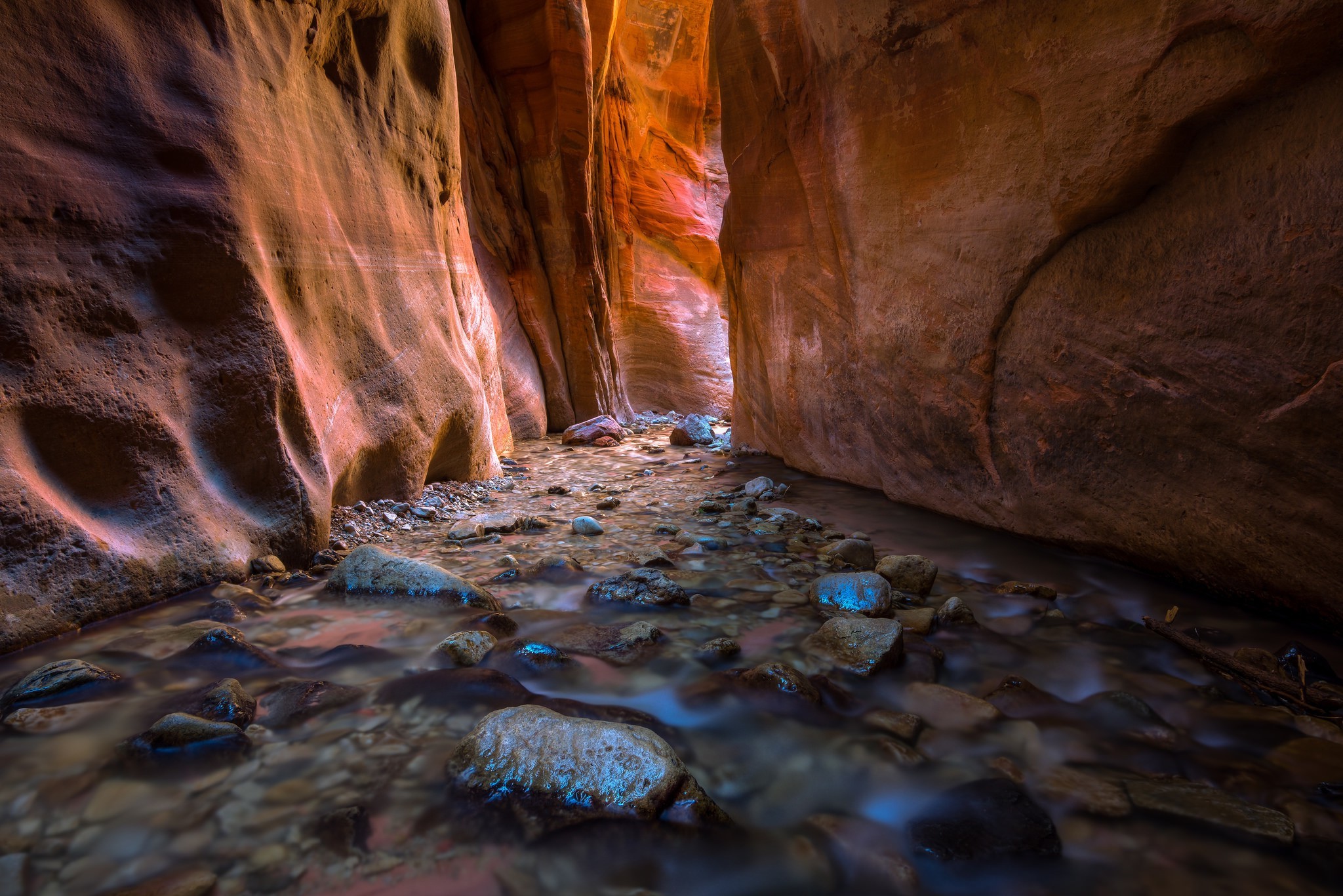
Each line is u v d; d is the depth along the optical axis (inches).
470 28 358.6
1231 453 101.2
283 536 127.0
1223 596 110.4
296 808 61.2
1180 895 53.2
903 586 120.6
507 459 264.8
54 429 97.7
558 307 389.7
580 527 159.0
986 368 145.1
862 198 180.1
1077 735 75.0
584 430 330.6
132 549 104.0
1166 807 62.4
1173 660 92.4
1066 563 132.3
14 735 71.4
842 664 89.5
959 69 142.1
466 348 211.3
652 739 65.6
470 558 138.0
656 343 486.0
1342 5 78.0
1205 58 94.4
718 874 55.1
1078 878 54.9
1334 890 53.5
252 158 125.0
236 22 123.5
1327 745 72.8
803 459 235.9
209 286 116.5
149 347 109.3
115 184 105.3
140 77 108.3
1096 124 110.9
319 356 143.5
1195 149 100.9
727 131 252.8
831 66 184.1
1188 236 102.9
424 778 65.5
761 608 110.3
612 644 94.3
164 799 62.2
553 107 361.7
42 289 96.4
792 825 61.0
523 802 61.5
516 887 53.1
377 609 107.8
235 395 120.3
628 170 470.6
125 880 52.8
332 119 151.6
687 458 279.1
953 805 63.0
